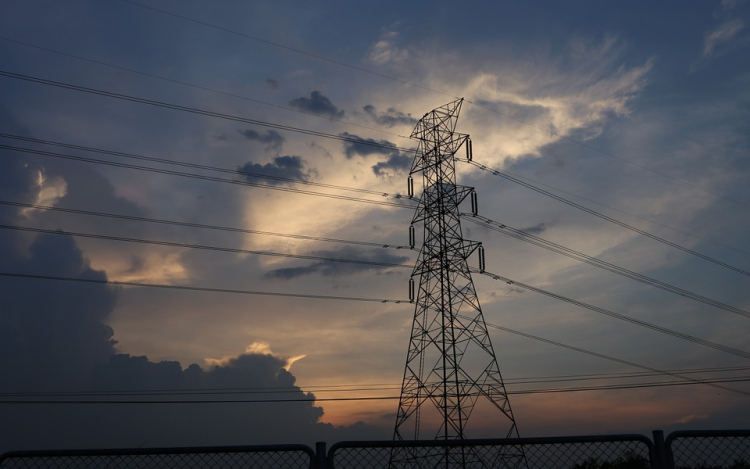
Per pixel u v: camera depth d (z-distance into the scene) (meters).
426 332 46.22
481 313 45.41
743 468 7.71
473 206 48.03
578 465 7.90
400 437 43.06
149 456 7.73
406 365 45.62
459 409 42.78
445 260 47.56
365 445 7.79
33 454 7.61
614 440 7.90
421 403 43.88
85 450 7.65
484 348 44.44
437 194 49.88
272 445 7.75
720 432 7.77
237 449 7.71
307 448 7.75
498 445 7.91
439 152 51.38
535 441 7.91
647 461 7.80
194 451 7.70
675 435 7.80
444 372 43.81
